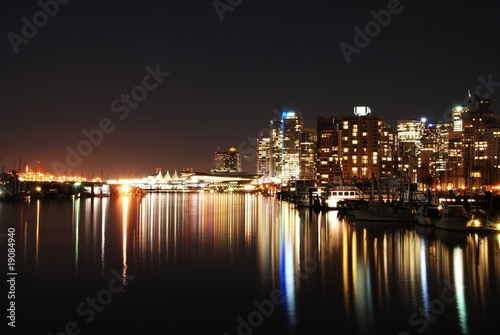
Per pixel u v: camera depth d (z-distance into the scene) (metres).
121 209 183.25
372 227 105.75
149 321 41.16
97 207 195.38
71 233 97.75
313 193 199.38
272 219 134.12
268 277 55.50
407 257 67.12
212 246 79.31
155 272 58.47
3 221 124.50
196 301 46.44
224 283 52.94
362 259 65.81
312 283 52.47
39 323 40.75
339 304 44.84
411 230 98.88
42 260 65.94
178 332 38.91
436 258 66.19
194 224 119.62
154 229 106.56
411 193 143.62
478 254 69.19
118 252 72.88
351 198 168.75
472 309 43.03
